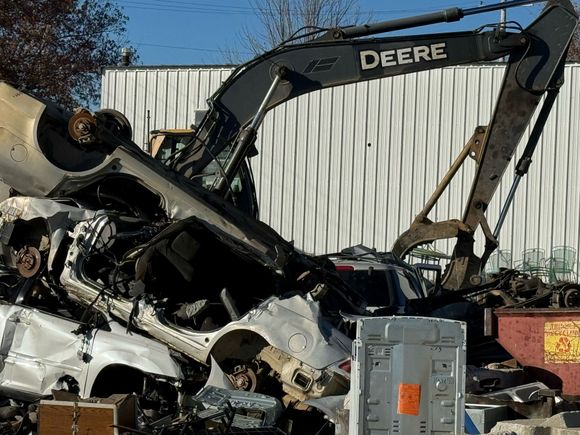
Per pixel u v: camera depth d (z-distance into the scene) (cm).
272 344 800
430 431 658
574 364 894
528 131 2378
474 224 1221
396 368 661
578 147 2386
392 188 2480
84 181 949
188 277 858
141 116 2620
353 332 889
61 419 705
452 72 2448
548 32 1188
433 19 1163
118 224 896
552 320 912
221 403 755
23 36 3328
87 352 834
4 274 920
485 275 1445
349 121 2503
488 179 1213
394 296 1261
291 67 1143
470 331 1091
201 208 932
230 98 1130
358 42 1155
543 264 2358
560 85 1193
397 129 2478
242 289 913
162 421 751
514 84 1198
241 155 1090
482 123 2430
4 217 898
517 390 823
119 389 855
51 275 886
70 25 3462
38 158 946
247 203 1350
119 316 852
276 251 905
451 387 662
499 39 1178
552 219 2391
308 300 828
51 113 962
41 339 855
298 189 2525
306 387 789
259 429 738
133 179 950
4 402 862
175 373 807
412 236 1259
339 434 725
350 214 2500
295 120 2527
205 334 819
